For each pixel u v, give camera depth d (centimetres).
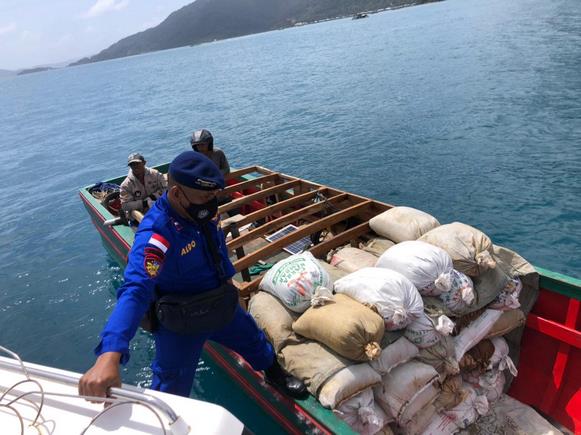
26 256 966
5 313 739
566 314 383
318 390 297
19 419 177
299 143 1540
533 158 1073
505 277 364
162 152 1844
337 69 3228
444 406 340
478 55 2586
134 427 168
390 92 2088
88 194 850
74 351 623
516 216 840
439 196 970
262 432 404
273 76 3597
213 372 486
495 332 365
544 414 375
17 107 5262
